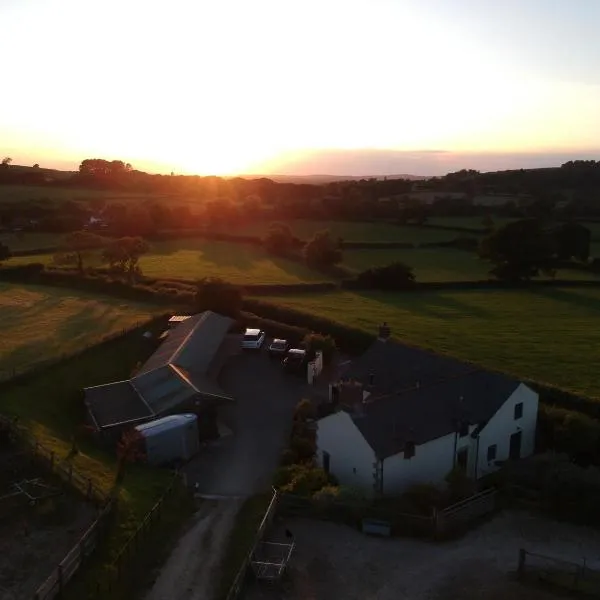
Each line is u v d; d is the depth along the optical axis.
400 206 179.88
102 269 103.62
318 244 116.31
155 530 33.88
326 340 67.06
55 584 27.41
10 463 38.31
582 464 45.09
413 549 34.81
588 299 97.75
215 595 29.47
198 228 156.75
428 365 52.22
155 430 45.00
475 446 44.28
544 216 159.75
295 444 47.38
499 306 92.31
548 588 31.27
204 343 64.62
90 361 62.25
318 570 32.69
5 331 72.06
